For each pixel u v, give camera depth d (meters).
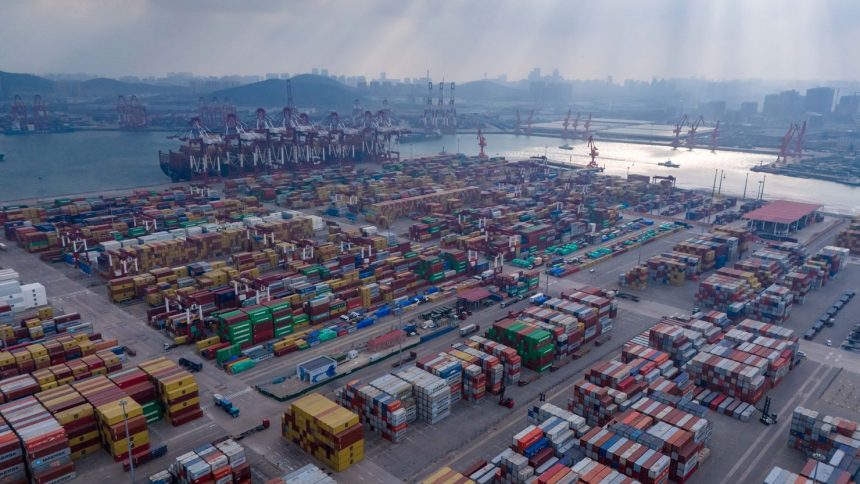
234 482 90.94
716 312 161.62
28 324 146.88
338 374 130.75
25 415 98.88
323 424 97.00
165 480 91.44
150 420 110.56
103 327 157.00
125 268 191.25
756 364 123.75
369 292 171.88
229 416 114.19
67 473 93.25
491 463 95.31
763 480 96.06
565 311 151.12
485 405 119.25
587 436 97.81
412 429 110.00
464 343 136.75
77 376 119.75
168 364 117.31
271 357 141.00
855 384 129.25
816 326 159.00
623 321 165.75
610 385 115.81
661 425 100.31
